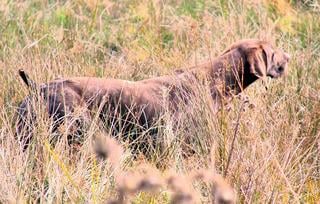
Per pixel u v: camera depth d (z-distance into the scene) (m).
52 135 13.20
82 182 11.96
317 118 14.66
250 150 12.91
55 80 14.20
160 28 21.14
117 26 21.86
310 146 14.02
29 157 12.75
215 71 14.79
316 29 21.22
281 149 13.48
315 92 16.14
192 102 14.11
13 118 14.17
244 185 12.02
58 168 12.34
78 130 13.65
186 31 19.95
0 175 11.79
